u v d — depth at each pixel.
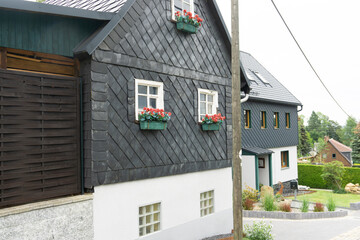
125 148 7.45
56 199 6.34
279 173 20.97
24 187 5.92
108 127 7.10
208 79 10.05
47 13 6.20
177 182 8.90
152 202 8.14
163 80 8.45
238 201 6.76
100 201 6.96
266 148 19.56
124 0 7.66
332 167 22.45
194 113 9.50
